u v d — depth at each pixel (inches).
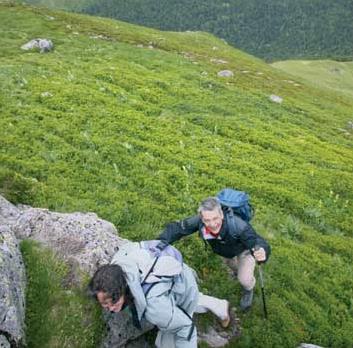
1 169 596.1
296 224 738.8
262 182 857.5
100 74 1286.9
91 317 363.6
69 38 1950.1
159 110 1119.6
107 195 631.2
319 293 594.9
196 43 3053.6
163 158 834.2
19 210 487.5
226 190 427.8
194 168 822.5
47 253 388.2
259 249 403.9
